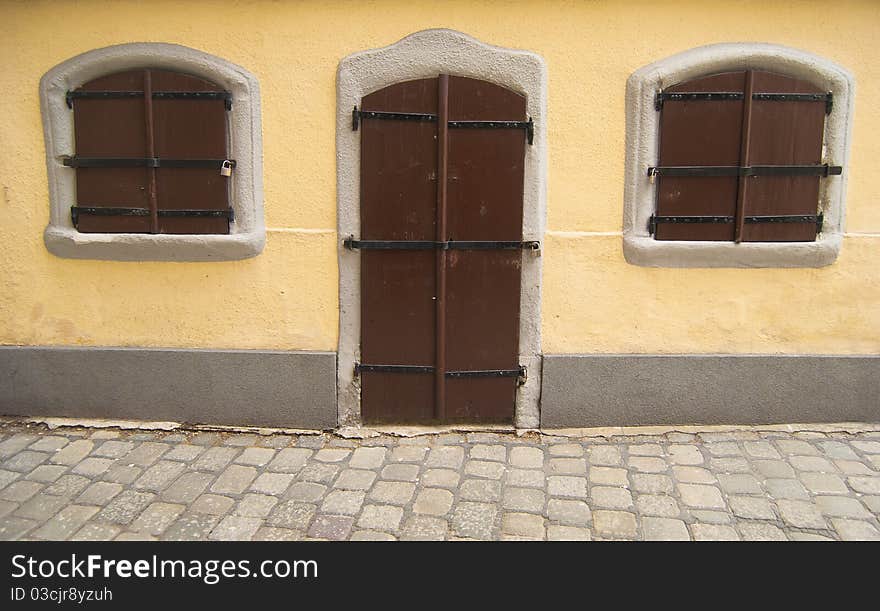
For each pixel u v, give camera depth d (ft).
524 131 12.92
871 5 12.68
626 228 13.19
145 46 12.89
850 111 12.89
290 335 13.62
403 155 12.98
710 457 12.72
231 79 12.88
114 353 13.73
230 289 13.55
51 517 10.90
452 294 13.33
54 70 13.04
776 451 12.89
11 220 13.56
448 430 13.70
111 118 13.10
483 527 10.72
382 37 12.78
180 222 13.26
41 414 14.02
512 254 13.26
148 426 13.74
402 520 10.90
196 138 13.05
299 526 10.74
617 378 13.58
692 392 13.64
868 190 13.15
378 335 13.50
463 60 12.75
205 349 13.70
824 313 13.48
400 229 13.17
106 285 13.66
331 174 13.12
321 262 13.35
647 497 11.51
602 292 13.38
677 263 13.24
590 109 12.93
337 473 12.27
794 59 12.69
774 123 12.86
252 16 12.82
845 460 12.58
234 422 13.84
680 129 12.87
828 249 13.11
